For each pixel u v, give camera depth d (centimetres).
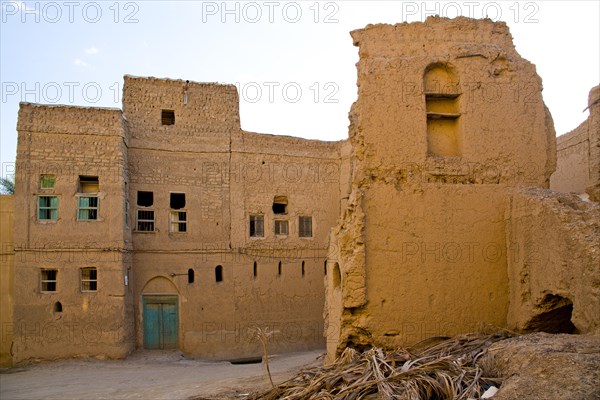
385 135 1064
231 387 1151
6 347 1817
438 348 908
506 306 1029
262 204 2297
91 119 1948
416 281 1016
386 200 1030
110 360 1859
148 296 2088
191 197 2192
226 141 2262
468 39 1134
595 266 773
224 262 2203
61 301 1850
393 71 1080
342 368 862
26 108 1891
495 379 686
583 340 714
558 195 966
